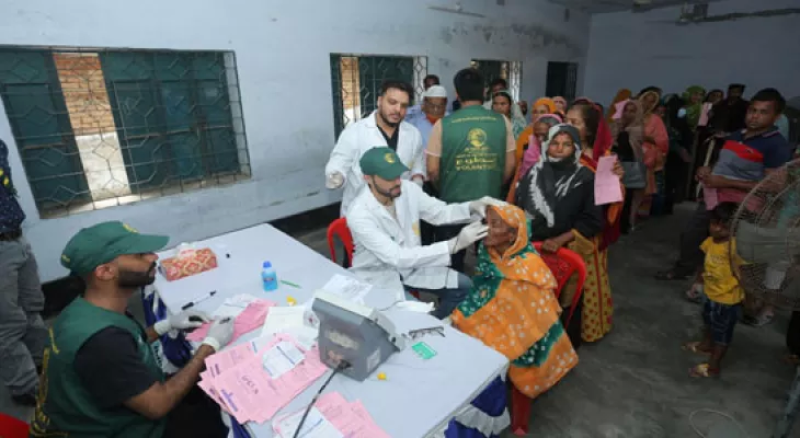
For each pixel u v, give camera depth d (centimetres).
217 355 129
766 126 236
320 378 121
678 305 297
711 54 680
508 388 219
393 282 200
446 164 254
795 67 614
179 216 348
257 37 358
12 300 192
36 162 286
